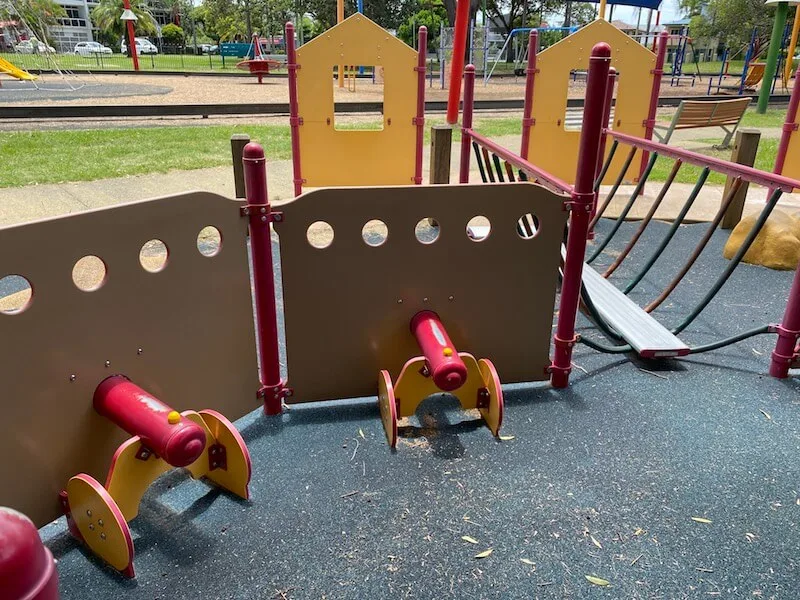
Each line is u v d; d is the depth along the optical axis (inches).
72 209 232.1
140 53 2100.1
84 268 181.5
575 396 119.0
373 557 80.0
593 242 222.8
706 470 97.5
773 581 76.9
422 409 114.6
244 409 106.6
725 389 121.8
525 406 115.3
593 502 90.2
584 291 126.6
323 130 260.1
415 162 270.8
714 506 89.7
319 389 112.1
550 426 108.9
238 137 204.1
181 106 475.2
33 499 78.7
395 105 261.0
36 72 915.4
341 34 247.4
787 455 101.3
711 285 181.3
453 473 96.4
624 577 77.3
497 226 107.6
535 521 86.4
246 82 837.8
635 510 88.7
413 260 106.3
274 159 346.3
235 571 77.7
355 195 99.7
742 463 99.3
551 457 100.4
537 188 106.3
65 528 85.1
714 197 280.2
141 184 273.4
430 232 230.2
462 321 113.0
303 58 247.9
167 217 86.1
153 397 82.4
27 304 73.9
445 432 107.4
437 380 96.2
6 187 262.1
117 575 77.0
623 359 134.1
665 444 104.0
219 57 1803.6
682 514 88.0
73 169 299.0
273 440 104.3
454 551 81.1
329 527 85.1
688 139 456.8
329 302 105.7
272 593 74.6
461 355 104.0
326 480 94.6
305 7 1505.9
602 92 100.0
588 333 151.6
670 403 116.6
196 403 97.4
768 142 428.5
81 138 396.2
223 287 96.9
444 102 571.8
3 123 459.2
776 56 596.4
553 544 82.4
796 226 194.7
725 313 162.1
